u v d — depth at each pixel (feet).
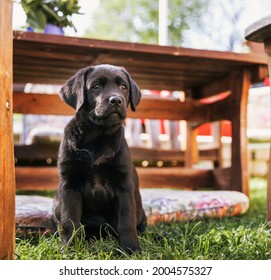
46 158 13.92
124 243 6.25
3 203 4.50
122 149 6.96
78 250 5.88
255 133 23.41
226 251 5.76
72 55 10.02
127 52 9.61
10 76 4.66
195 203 9.30
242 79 11.44
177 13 27.89
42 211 8.00
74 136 6.90
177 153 15.65
